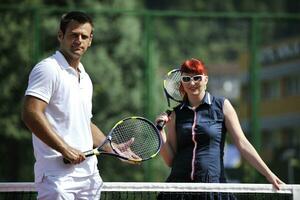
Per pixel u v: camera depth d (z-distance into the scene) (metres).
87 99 12.45
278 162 32.47
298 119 60.59
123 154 12.95
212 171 13.73
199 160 13.73
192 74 13.80
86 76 12.63
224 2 93.81
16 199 14.34
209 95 14.03
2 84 38.81
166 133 14.35
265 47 65.56
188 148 13.88
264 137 64.00
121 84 41.03
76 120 12.23
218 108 13.93
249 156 13.52
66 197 11.98
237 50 87.19
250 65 34.00
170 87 14.75
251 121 33.94
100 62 40.97
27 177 38.06
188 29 84.56
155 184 13.52
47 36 39.62
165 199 13.82
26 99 11.90
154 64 44.22
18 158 38.31
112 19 41.81
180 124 13.93
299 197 13.51
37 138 12.20
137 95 40.94
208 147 13.77
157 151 13.25
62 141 11.78
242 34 86.38
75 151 11.85
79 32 12.23
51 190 11.93
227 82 87.31
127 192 14.55
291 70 61.25
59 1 43.91
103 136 13.30
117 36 41.72
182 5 90.88
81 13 12.35
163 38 81.69
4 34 39.22
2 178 38.00
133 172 38.34
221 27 87.88
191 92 13.86
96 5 43.53
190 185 13.45
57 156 12.05
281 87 62.25
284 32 80.19
